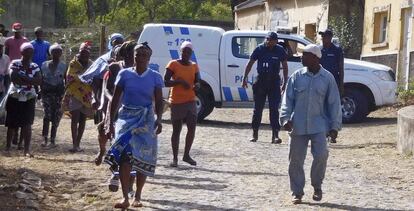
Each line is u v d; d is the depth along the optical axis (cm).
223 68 2209
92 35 4372
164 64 2233
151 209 1030
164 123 2177
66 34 4441
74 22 7050
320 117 1090
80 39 4306
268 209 1052
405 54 2797
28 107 1473
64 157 1469
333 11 3397
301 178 1098
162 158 1489
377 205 1096
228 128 2119
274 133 1794
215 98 2217
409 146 1581
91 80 1309
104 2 7425
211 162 1459
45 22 5938
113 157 998
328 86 1086
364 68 2211
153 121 1011
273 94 1786
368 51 3098
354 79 2197
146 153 996
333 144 1778
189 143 1403
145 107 1007
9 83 1664
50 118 1611
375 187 1240
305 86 1082
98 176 1268
